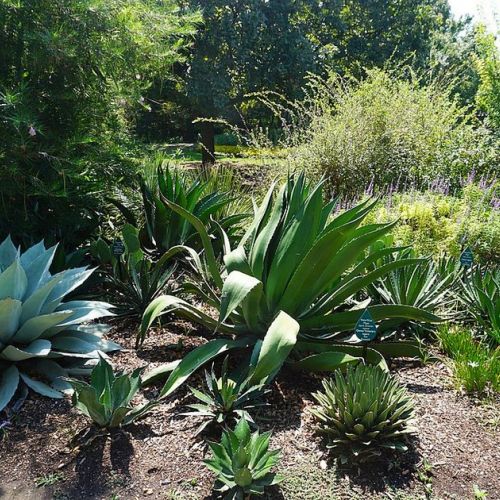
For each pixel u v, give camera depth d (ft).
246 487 7.52
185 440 8.86
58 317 10.39
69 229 16.78
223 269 13.56
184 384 10.46
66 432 9.12
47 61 15.06
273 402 9.91
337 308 13.16
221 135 89.04
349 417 8.49
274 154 26.99
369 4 73.00
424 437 8.98
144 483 7.97
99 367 9.48
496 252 17.29
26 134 14.26
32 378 10.55
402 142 25.68
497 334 11.99
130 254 14.39
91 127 17.58
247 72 55.62
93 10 15.08
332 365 10.12
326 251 10.19
